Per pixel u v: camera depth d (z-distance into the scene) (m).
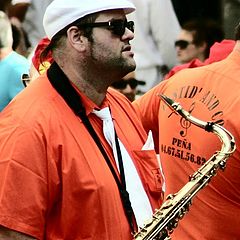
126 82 14.95
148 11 19.45
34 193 9.05
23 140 9.08
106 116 9.59
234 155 10.39
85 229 9.20
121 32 9.41
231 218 10.67
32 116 9.18
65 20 9.38
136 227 9.45
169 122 10.95
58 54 9.48
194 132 10.68
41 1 19.95
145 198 9.62
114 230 9.26
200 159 10.62
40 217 9.12
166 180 11.03
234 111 10.39
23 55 17.42
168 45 19.56
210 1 19.83
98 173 9.23
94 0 9.36
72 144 9.22
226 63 10.70
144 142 9.95
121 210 9.34
